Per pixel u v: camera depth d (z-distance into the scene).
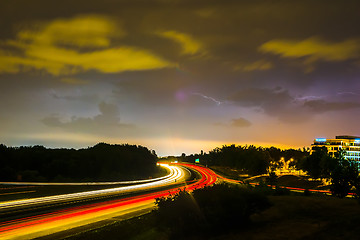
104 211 33.91
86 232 22.75
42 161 92.44
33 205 35.88
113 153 116.50
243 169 130.75
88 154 106.25
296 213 22.47
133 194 51.50
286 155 148.62
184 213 20.16
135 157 127.44
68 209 35.00
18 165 86.56
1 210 31.64
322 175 75.62
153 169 139.00
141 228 23.97
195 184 83.88
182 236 19.36
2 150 86.38
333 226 16.67
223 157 167.12
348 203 25.73
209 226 19.52
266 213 23.14
